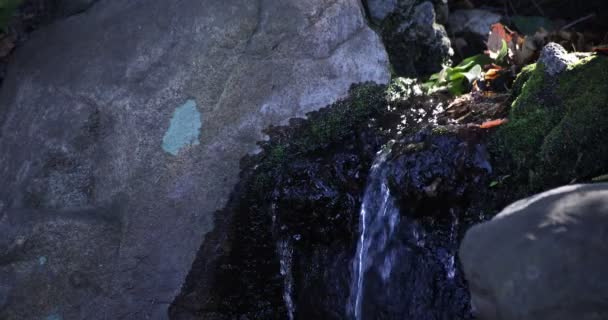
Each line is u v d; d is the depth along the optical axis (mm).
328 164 3475
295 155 3598
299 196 3465
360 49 3727
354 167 3449
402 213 3184
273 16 3664
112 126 3607
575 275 2064
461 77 3801
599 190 2236
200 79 3592
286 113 3639
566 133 2988
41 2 4215
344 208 3418
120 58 3699
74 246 3545
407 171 3150
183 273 3629
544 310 2078
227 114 3602
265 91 3631
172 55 3637
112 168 3586
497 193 3062
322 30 3680
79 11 4078
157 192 3566
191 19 3676
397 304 3188
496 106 3412
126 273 3580
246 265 3686
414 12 4102
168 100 3582
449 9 4711
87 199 3600
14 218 3576
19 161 3699
